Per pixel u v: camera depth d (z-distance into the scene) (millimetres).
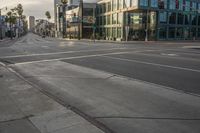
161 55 21875
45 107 6758
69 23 121125
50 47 34062
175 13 75000
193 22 81750
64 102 7434
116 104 7238
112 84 9922
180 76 11617
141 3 64250
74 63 16562
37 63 16594
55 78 11328
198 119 5961
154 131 5293
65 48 31672
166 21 72812
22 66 15250
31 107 6770
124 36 70562
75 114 6207
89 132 5137
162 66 14898
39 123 5625
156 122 5785
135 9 65438
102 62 17000
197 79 10883
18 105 6961
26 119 5879
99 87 9430
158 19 70250
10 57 20656
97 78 11242
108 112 6551
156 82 10320
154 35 70312
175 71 13047
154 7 67125
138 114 6348
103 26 86438
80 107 7012
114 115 6301
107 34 83438
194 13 80938
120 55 21859
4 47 35219
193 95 8172
